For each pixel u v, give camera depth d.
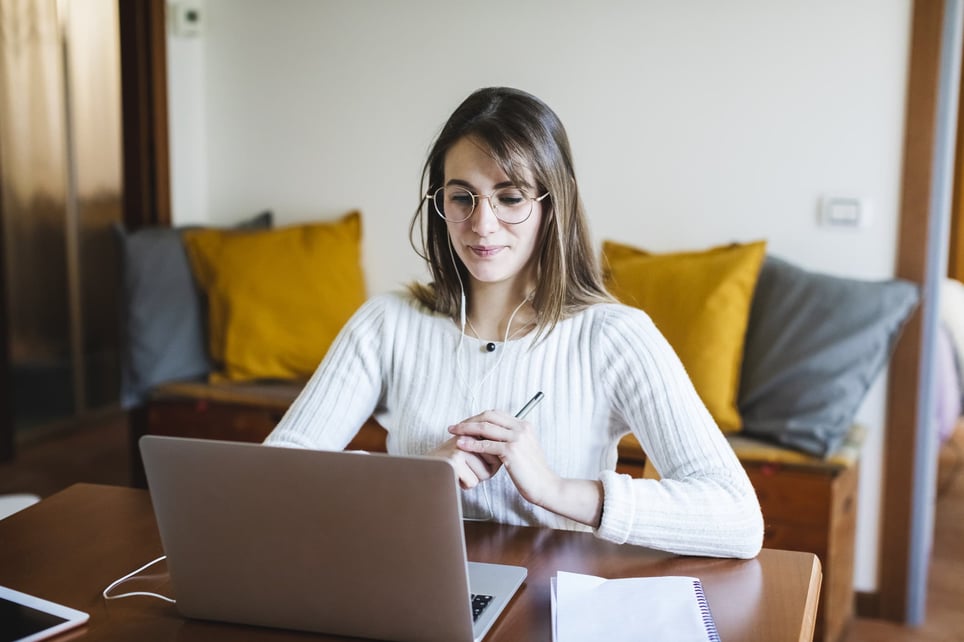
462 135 1.48
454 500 1.02
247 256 3.28
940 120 2.69
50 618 1.15
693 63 2.95
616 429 1.58
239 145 3.58
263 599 1.14
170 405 3.21
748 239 2.95
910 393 2.79
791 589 1.23
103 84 4.35
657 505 1.32
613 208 3.09
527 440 1.34
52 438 4.30
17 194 4.12
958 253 3.20
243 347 3.23
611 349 1.53
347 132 3.42
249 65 3.53
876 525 2.88
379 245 3.42
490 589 1.21
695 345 2.63
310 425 1.61
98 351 4.55
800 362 2.56
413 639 1.10
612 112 3.06
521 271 1.58
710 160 2.96
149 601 1.22
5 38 3.98
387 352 1.65
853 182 2.81
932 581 3.08
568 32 3.08
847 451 2.55
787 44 2.84
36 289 4.23
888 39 2.73
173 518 1.13
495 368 1.57
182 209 3.58
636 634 1.08
